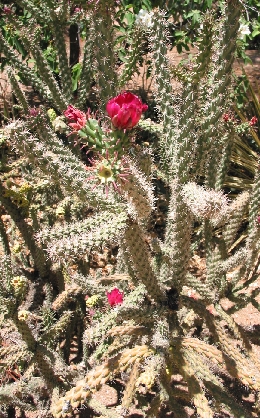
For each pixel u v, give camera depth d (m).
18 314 0.83
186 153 0.67
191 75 0.73
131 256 0.73
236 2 0.68
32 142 0.59
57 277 1.23
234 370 0.74
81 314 1.17
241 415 0.74
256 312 1.38
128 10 1.62
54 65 1.86
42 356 0.91
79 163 0.68
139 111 0.53
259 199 0.98
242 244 1.63
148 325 0.80
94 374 0.71
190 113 0.71
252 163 1.78
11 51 1.15
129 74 0.95
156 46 0.76
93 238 0.59
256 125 1.95
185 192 0.63
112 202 0.64
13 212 1.07
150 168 0.71
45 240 0.63
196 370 0.75
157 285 0.77
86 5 0.87
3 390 0.93
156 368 0.70
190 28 1.70
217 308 0.99
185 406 1.05
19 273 1.25
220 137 0.95
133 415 1.02
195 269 1.54
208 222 0.98
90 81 1.22
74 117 0.56
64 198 1.29
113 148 0.54
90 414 1.05
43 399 1.00
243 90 1.90
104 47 0.86
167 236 0.97
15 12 1.96
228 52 0.71
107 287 1.00
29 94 2.54
